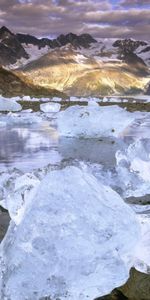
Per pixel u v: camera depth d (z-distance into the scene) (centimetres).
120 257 306
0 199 459
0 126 1688
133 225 307
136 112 2319
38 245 287
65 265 287
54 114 2097
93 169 678
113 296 310
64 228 289
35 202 300
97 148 1087
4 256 304
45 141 1235
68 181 304
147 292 313
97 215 296
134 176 625
